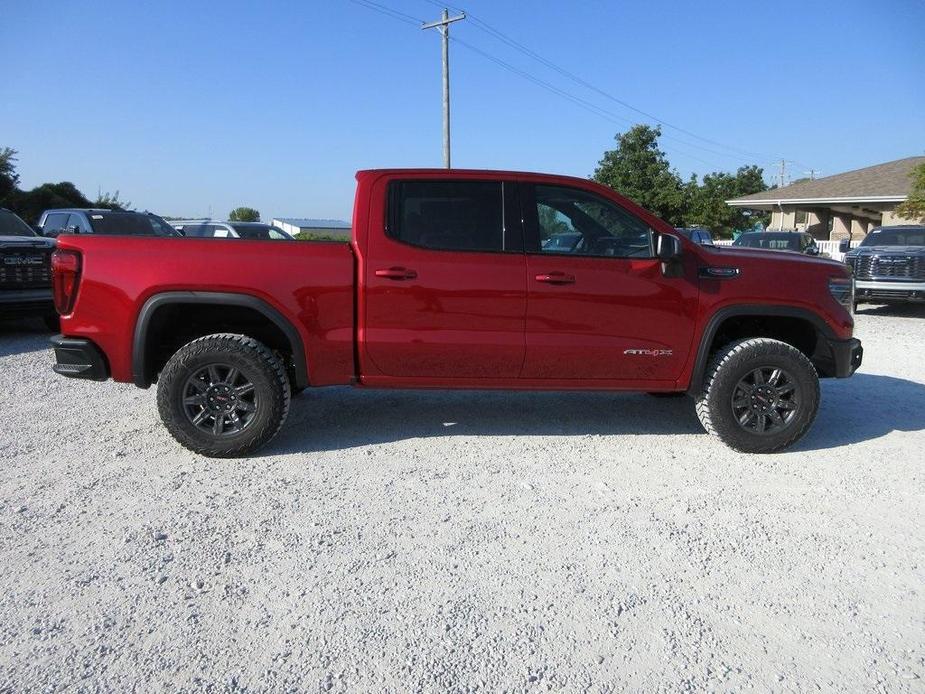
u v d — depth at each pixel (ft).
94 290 15.62
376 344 16.01
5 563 11.14
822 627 9.71
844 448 17.37
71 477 14.79
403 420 19.30
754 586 10.75
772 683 8.55
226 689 8.34
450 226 16.25
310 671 8.68
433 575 10.96
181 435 15.81
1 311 30.32
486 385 16.71
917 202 73.82
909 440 18.02
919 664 8.93
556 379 16.74
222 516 12.95
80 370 15.92
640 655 9.06
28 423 18.60
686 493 14.35
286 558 11.43
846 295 17.39
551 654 9.06
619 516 13.20
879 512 13.51
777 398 16.74
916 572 11.23
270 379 15.80
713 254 16.99
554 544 12.03
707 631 9.59
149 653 8.96
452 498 13.92
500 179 16.43
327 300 15.88
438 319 16.07
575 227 16.66
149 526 12.50
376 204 16.10
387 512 13.23
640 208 16.74
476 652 9.08
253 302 15.69
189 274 15.52
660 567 11.28
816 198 94.17
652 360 16.71
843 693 8.39
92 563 11.18
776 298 16.80
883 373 26.43
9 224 35.09
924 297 43.39
